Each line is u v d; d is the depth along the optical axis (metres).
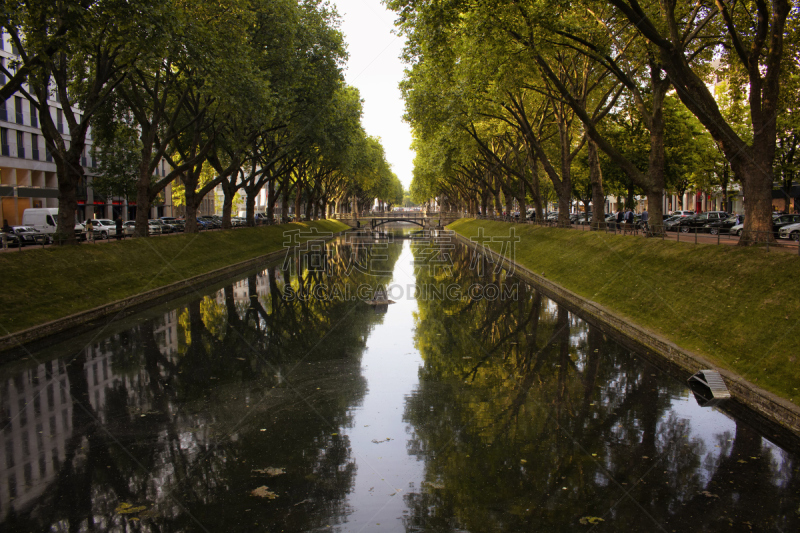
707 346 12.34
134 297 20.47
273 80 30.53
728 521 6.32
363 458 8.09
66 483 7.29
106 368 12.47
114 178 46.66
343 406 10.31
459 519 6.41
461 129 34.75
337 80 35.78
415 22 19.00
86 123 20.30
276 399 10.70
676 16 19.64
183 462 7.92
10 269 16.67
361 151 59.62
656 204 21.70
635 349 14.11
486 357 13.80
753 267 13.73
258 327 17.30
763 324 11.52
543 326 17.27
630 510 6.59
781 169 35.50
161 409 10.06
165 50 16.75
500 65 21.03
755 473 7.50
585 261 24.52
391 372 12.55
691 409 9.93
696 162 42.00
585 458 8.04
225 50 21.75
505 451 8.32
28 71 15.29
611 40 20.83
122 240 24.97
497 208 62.19
